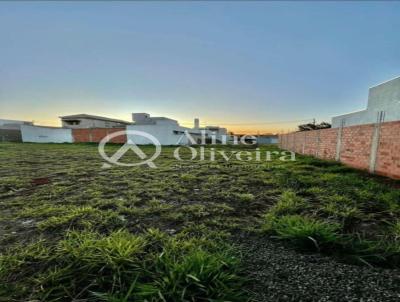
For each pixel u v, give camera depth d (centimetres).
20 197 360
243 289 139
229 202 332
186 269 142
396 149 437
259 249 192
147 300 125
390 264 167
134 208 302
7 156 983
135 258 166
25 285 146
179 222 257
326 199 320
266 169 624
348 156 633
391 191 346
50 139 2300
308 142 1013
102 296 132
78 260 164
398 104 675
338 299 130
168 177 521
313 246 190
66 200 339
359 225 238
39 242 203
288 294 135
